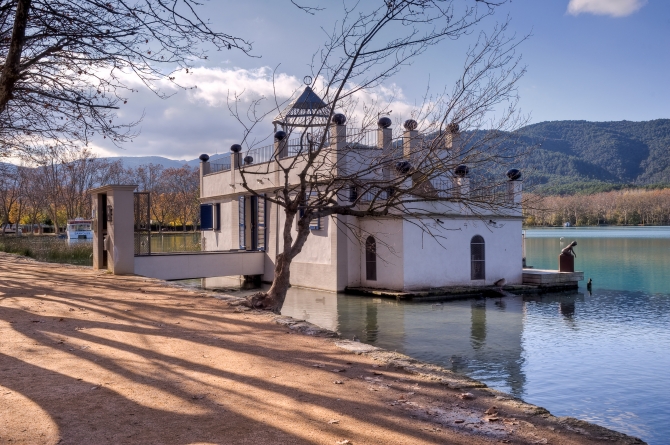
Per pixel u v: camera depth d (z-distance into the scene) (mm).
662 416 7641
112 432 3908
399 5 8602
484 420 4332
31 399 4621
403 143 11602
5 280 13984
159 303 10391
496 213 21703
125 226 16000
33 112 11328
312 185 11078
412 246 19688
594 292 21469
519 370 10047
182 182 95000
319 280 21562
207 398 4754
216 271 22312
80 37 7918
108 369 5648
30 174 63219
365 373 5691
